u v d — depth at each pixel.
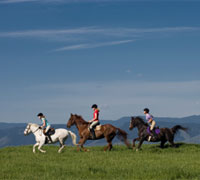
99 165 13.21
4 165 13.56
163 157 15.67
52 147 22.06
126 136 18.81
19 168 12.82
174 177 10.84
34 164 13.82
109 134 18.55
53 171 11.89
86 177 11.08
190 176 11.07
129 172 11.65
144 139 19.16
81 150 19.25
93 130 18.53
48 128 18.28
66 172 11.83
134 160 14.58
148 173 11.34
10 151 20.28
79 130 19.00
